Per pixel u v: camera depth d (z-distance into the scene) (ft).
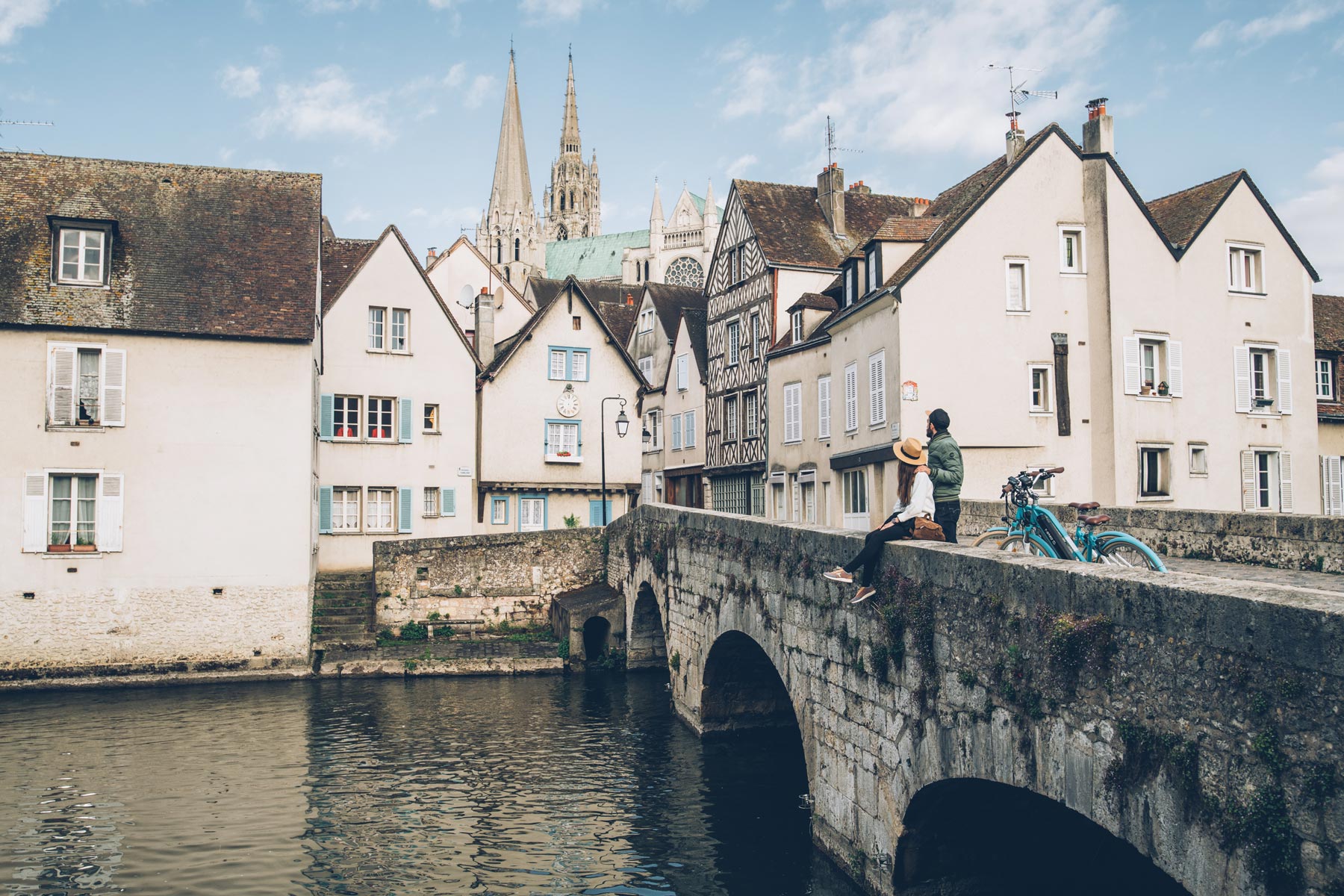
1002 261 73.46
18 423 69.56
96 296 72.02
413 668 75.41
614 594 80.64
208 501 72.79
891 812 28.27
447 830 40.73
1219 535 42.88
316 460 86.58
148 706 64.13
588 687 71.56
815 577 34.09
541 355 112.37
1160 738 17.17
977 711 23.32
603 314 153.79
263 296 76.07
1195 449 75.97
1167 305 75.97
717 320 116.06
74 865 36.99
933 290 72.23
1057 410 73.41
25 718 60.54
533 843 39.14
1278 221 80.43
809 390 92.27
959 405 71.92
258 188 83.71
